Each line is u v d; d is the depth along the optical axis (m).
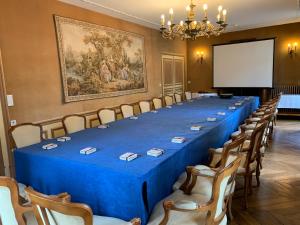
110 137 2.79
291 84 7.56
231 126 3.96
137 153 2.16
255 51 7.87
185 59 9.07
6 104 3.51
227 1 4.74
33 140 3.12
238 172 2.51
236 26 7.46
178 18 5.85
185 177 2.21
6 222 1.60
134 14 5.45
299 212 2.52
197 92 8.92
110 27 5.48
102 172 1.81
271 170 3.58
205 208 1.47
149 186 1.75
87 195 1.93
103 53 5.29
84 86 4.87
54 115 4.31
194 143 2.54
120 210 1.77
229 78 8.44
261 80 7.91
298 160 3.97
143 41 6.62
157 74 7.41
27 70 3.83
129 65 6.12
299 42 7.27
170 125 3.31
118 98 5.82
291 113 7.33
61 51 4.35
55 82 4.30
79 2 4.47
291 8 5.42
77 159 2.03
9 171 3.48
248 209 2.59
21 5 3.71
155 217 1.69
